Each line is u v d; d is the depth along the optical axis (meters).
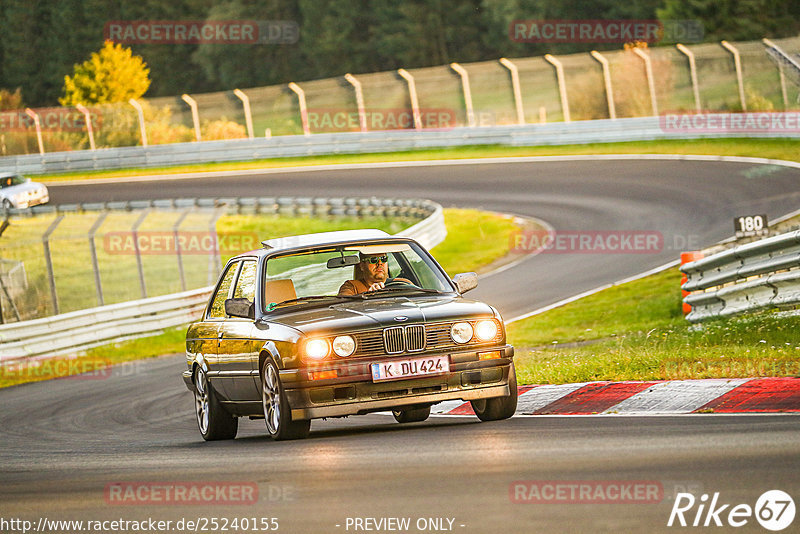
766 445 20.86
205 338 34.22
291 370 28.06
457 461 22.12
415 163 165.62
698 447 21.25
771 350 35.38
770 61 165.88
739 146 136.12
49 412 51.91
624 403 29.77
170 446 32.75
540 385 35.69
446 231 115.31
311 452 25.95
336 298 31.48
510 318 70.31
